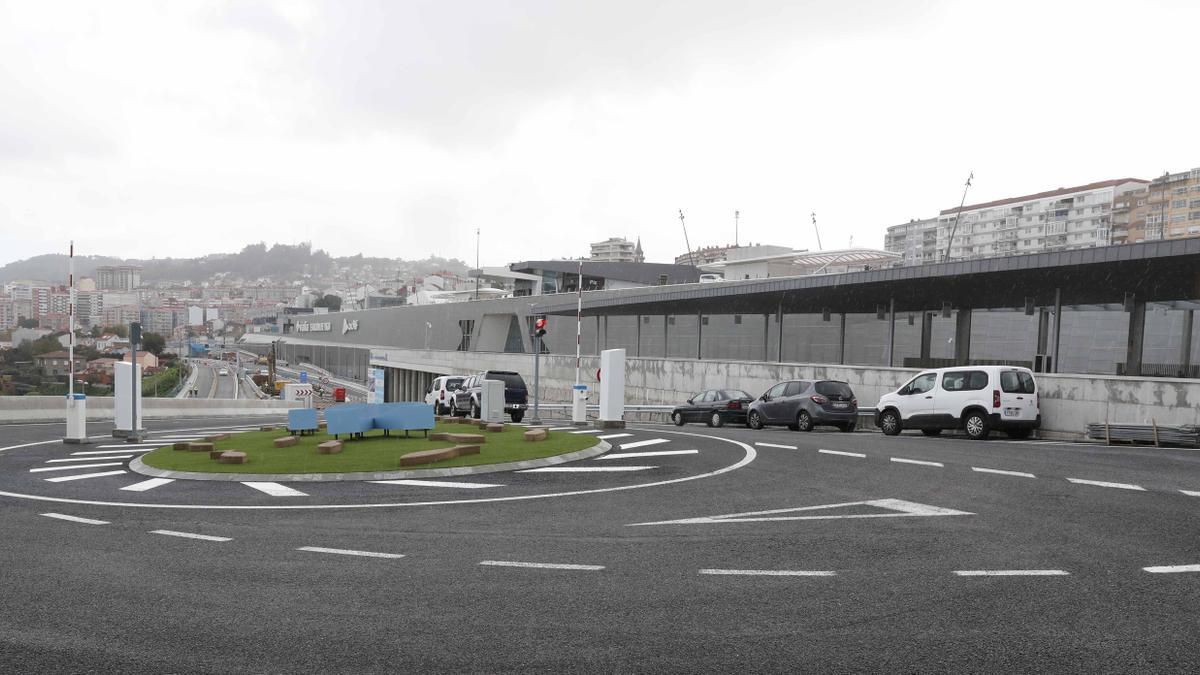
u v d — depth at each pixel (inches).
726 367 1269.7
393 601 236.2
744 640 201.5
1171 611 221.5
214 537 331.6
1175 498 393.7
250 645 200.1
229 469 529.7
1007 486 434.0
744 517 359.9
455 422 836.0
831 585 250.1
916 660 187.2
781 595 239.9
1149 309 1321.4
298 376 4544.8
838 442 701.3
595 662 187.0
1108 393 715.4
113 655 194.2
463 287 5649.6
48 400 1241.4
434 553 297.6
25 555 301.3
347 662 188.1
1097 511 362.9
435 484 471.5
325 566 279.4
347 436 689.0
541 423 1051.9
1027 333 1486.2
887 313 1406.3
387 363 3329.2
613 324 2336.4
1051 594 238.2
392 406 677.9
